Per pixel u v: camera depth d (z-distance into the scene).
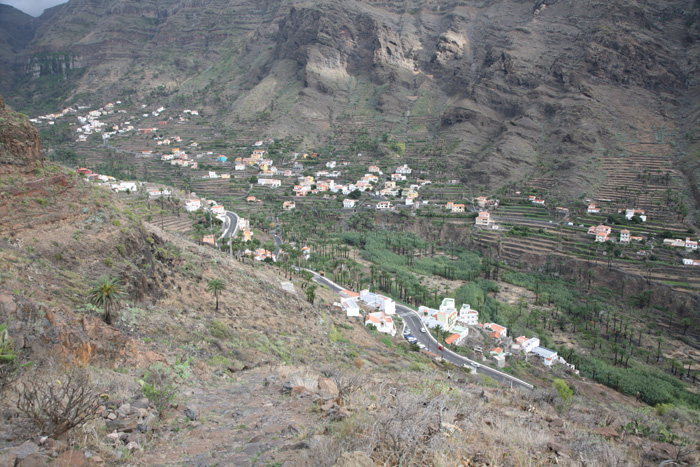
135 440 8.69
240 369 20.59
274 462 7.88
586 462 9.39
